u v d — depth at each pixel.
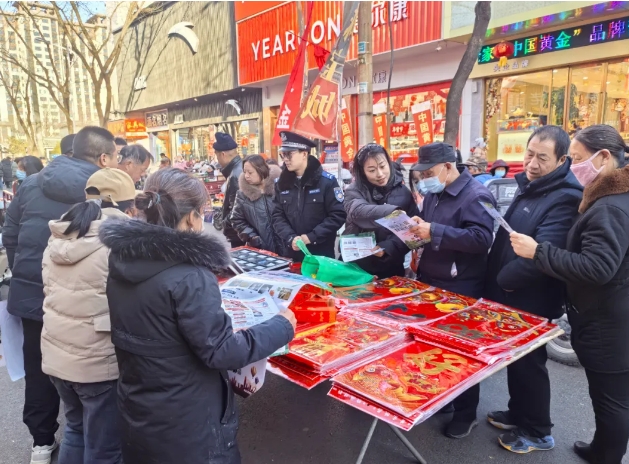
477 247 2.34
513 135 8.23
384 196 2.90
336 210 3.37
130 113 19.16
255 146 14.11
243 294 2.07
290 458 2.49
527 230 2.23
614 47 6.63
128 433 1.49
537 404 2.40
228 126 15.12
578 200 2.13
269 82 12.34
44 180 2.35
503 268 2.30
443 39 8.09
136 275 1.38
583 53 6.97
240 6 12.29
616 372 2.02
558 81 7.50
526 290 2.33
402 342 2.02
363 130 4.92
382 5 8.90
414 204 2.94
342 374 1.74
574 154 1.98
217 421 1.50
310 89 4.53
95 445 1.95
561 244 2.10
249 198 3.80
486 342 1.89
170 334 1.39
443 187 2.48
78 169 2.37
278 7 11.14
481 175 5.02
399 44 8.79
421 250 2.85
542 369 2.37
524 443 2.44
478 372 1.74
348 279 2.73
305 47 5.50
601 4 6.23
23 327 2.39
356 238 2.82
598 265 1.82
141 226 1.41
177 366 1.41
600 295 1.96
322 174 3.41
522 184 2.33
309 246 3.44
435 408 1.52
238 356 1.40
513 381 2.45
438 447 2.52
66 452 2.10
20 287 2.34
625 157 1.95
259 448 2.59
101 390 1.92
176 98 15.98
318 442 2.63
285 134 3.33
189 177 1.55
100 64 12.18
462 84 4.76
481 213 2.36
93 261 1.82
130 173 3.29
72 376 1.88
